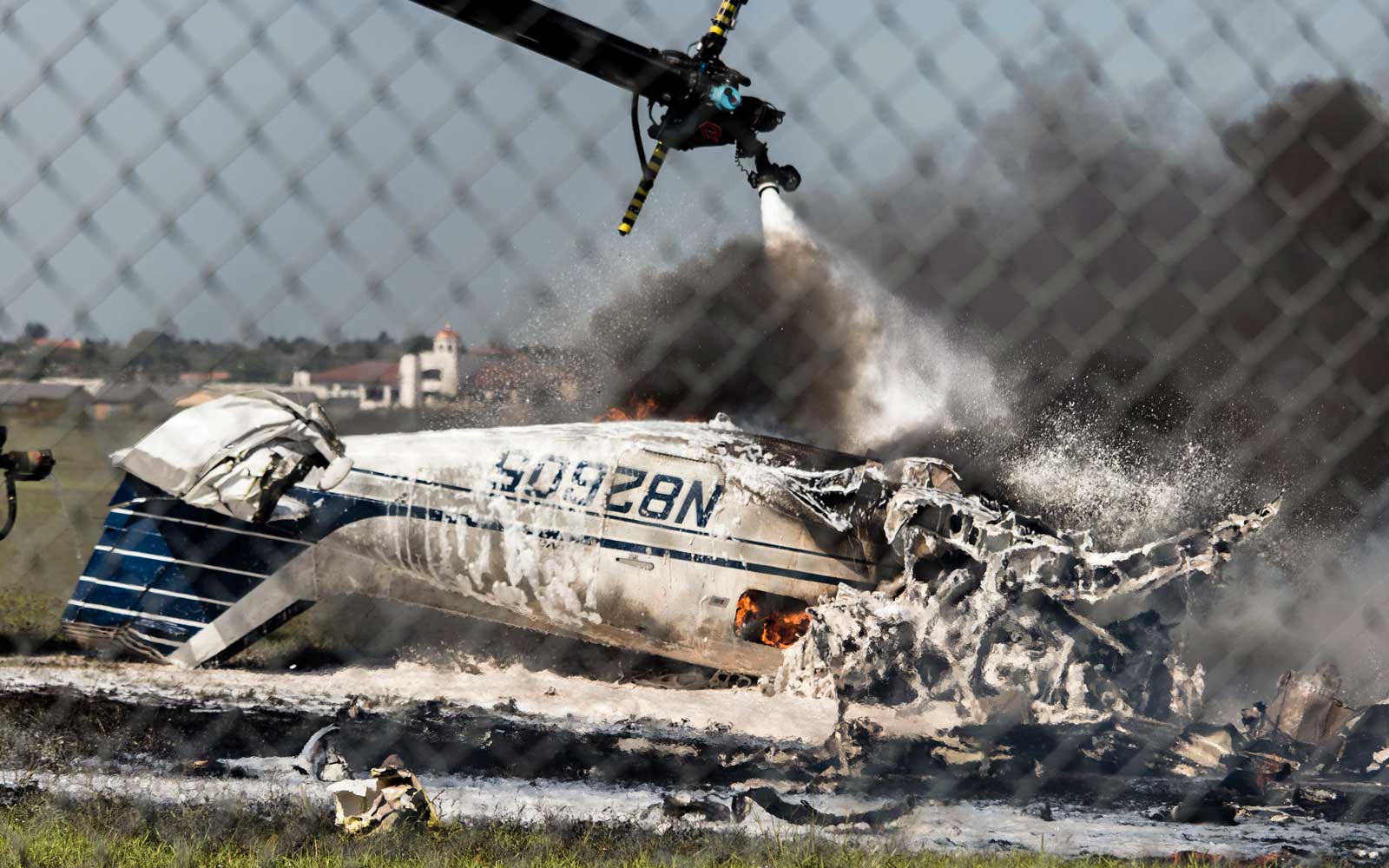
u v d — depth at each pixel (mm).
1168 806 24734
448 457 34812
